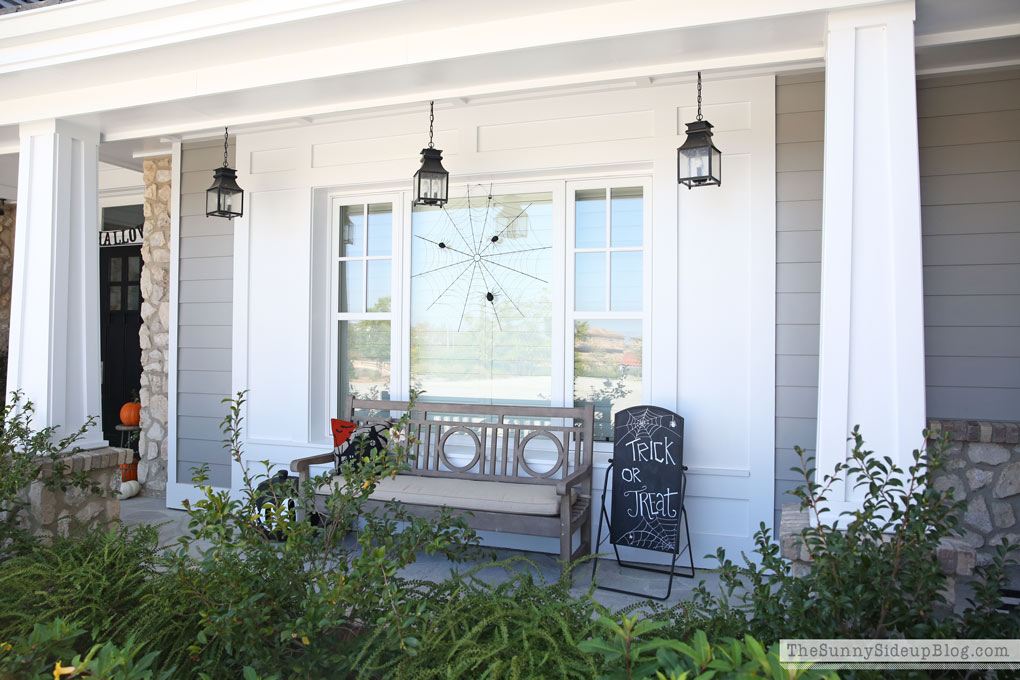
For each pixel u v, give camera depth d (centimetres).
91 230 433
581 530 429
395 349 500
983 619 195
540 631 196
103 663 167
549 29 312
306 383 508
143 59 365
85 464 395
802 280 406
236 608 192
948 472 350
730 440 415
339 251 521
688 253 422
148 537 300
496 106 462
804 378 405
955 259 383
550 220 468
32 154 420
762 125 410
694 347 421
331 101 394
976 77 380
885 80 276
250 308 524
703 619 207
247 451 523
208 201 485
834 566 193
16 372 412
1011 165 376
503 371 479
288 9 319
